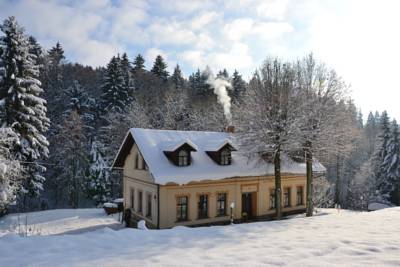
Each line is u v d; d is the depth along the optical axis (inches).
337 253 245.9
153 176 806.5
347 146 882.1
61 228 907.4
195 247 274.2
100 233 322.3
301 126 837.2
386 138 1978.3
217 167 918.4
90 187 1626.5
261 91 865.5
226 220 921.5
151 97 2149.4
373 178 2084.2
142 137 922.1
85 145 1742.1
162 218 826.8
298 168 1053.8
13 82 1123.9
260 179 994.1
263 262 223.3
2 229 885.2
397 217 442.9
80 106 2053.4
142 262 225.5
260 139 842.2
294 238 307.7
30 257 239.0
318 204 1469.0
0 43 1136.8
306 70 906.7
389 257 232.4
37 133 1184.8
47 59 2272.4
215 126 1710.1
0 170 756.6
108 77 1993.1
